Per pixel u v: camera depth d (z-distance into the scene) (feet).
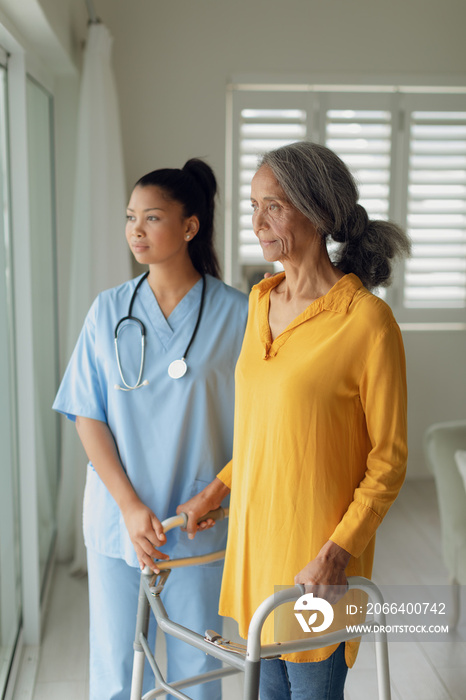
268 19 10.77
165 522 4.23
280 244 3.56
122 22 10.49
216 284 4.75
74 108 8.99
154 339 4.52
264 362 3.70
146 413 4.47
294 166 3.45
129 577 4.63
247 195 11.34
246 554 3.79
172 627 3.69
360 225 3.72
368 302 3.49
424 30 11.11
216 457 4.62
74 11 8.44
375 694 5.99
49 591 8.07
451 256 11.90
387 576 8.44
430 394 12.24
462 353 12.19
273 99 11.09
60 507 8.68
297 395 3.47
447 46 11.19
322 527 3.53
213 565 4.62
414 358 12.12
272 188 3.51
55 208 9.07
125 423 4.48
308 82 11.05
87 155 8.07
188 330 4.54
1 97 6.27
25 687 6.27
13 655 6.52
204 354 4.50
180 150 10.86
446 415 12.30
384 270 3.88
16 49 6.37
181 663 4.75
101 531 4.60
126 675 4.73
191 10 10.59
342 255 3.88
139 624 4.14
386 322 3.46
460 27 11.16
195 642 3.55
